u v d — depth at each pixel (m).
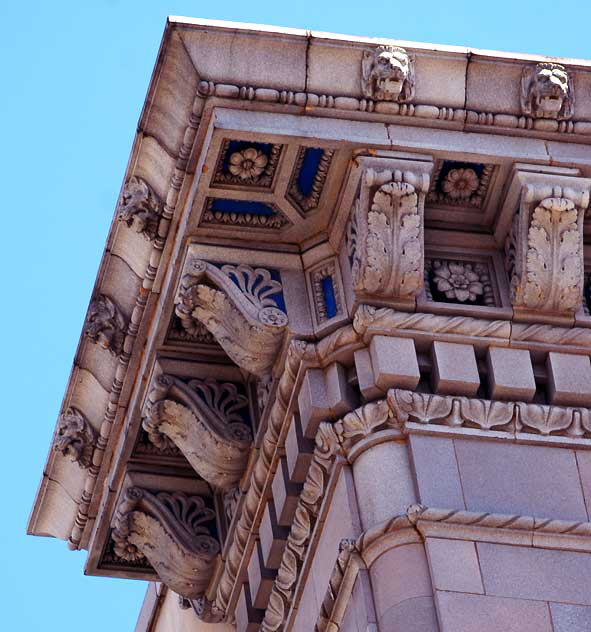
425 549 15.16
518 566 15.14
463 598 14.91
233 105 16.34
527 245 16.48
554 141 16.81
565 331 16.47
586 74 16.91
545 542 15.28
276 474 17.00
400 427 15.81
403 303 16.38
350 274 16.47
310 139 16.31
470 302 16.61
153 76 16.58
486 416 15.93
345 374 16.33
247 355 16.77
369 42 16.61
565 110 16.78
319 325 16.53
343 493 15.82
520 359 16.31
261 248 16.89
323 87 16.48
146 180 17.11
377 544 15.27
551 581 15.09
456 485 15.56
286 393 16.64
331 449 16.02
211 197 16.61
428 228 16.81
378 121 16.58
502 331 16.34
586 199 16.56
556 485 15.70
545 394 16.33
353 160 16.45
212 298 16.77
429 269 16.69
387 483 15.61
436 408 15.89
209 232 16.84
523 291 16.44
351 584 15.38
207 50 16.36
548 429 15.98
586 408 16.19
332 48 16.55
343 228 16.70
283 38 16.48
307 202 16.75
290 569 16.67
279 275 16.84
